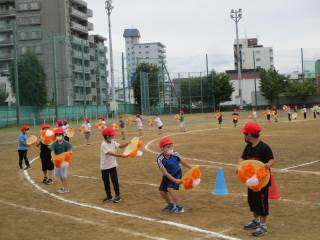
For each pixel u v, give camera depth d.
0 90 79.88
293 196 10.52
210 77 87.00
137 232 8.09
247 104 103.19
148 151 22.33
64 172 12.42
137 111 86.00
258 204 7.64
